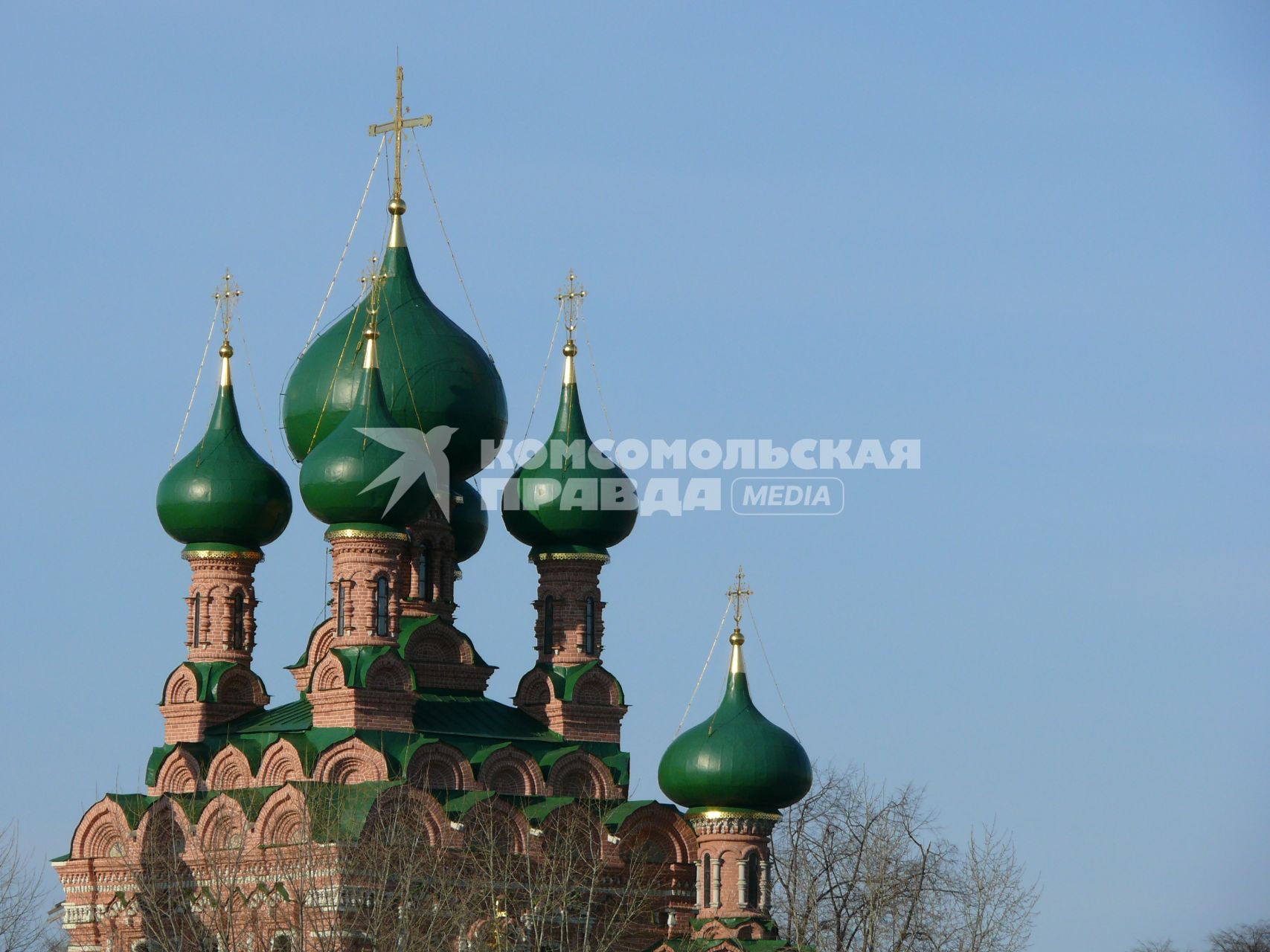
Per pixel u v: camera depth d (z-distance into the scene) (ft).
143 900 585.22
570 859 599.98
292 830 592.19
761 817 629.10
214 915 563.48
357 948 572.51
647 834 634.02
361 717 607.78
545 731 654.12
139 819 633.20
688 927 632.79
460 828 594.24
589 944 593.01
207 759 639.35
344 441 620.08
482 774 621.31
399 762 602.85
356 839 572.92
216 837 609.42
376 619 616.80
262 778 613.93
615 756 649.61
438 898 558.56
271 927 582.35
